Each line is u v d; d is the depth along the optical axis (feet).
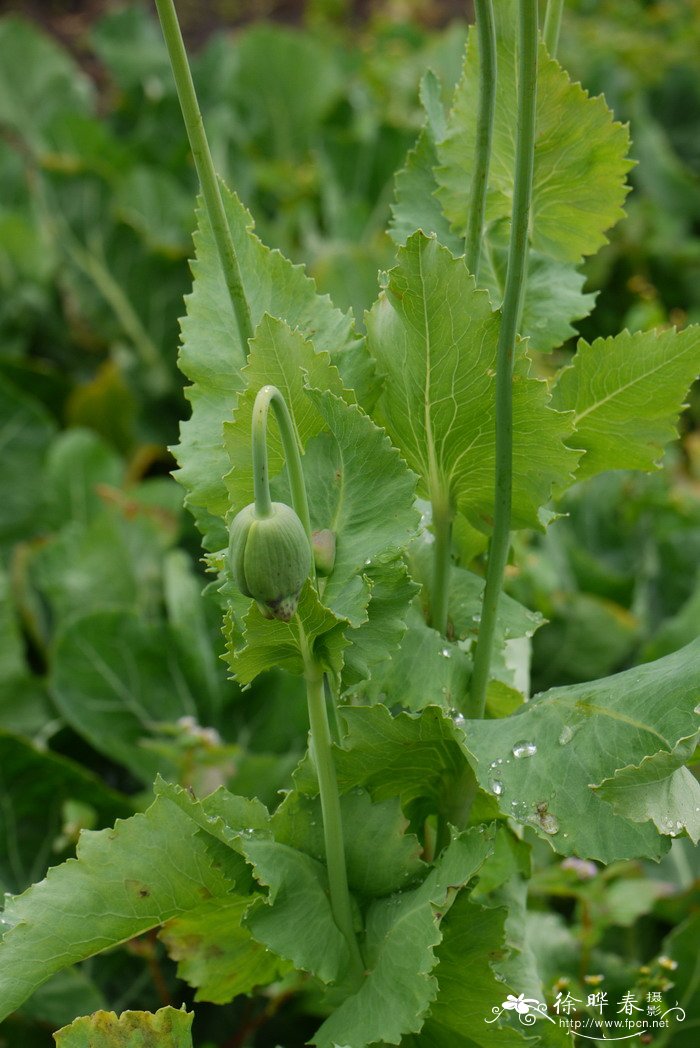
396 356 2.48
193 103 2.43
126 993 3.34
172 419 5.98
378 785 2.58
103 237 5.72
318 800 2.55
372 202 6.73
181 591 3.84
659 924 3.51
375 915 2.53
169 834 2.48
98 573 4.25
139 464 5.41
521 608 2.64
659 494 4.92
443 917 2.48
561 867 3.20
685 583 4.59
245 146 7.59
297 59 7.63
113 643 3.74
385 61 8.65
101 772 3.98
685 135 8.31
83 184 5.66
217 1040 3.36
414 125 7.33
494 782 2.43
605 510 4.94
